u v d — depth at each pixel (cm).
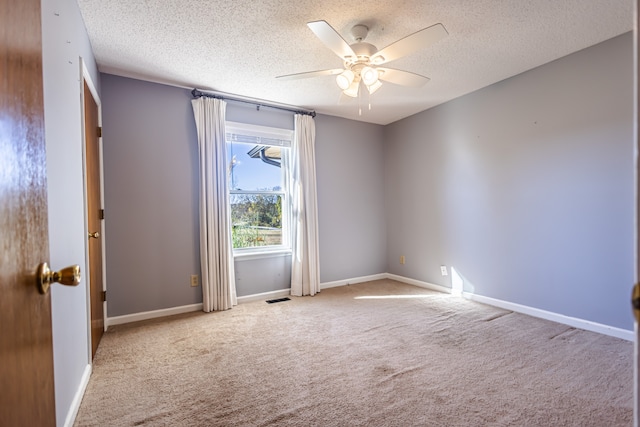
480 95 343
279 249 393
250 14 212
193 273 329
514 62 284
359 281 452
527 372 199
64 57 166
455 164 374
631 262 239
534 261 299
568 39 247
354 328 276
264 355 226
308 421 156
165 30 229
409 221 439
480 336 255
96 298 243
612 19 222
